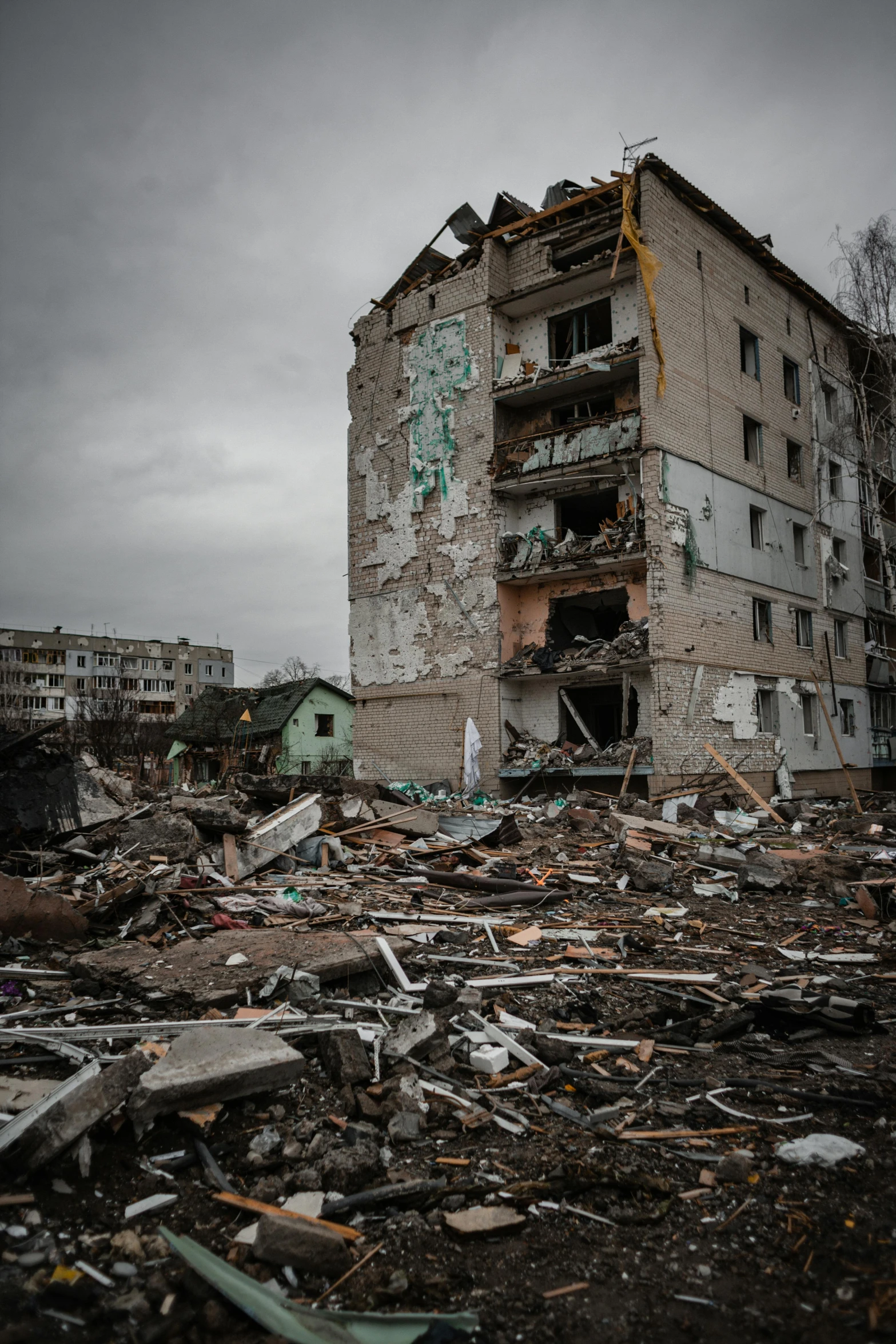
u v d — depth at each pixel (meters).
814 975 6.55
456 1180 3.42
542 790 19.80
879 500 30.03
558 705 20.11
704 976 6.28
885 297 22.83
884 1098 4.19
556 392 20.17
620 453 18.55
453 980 5.96
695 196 19.92
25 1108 3.65
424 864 10.25
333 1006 5.21
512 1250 3.02
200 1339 2.56
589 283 19.56
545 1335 2.59
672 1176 3.49
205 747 34.75
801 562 24.23
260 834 9.27
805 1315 2.65
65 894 7.60
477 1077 4.38
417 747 21.53
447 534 21.31
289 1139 3.68
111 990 5.37
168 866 8.50
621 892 9.55
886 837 14.45
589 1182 3.38
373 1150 3.54
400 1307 2.74
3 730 9.69
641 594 19.03
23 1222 3.05
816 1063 4.65
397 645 22.14
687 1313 2.69
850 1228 3.10
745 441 22.12
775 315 23.44
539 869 10.30
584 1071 4.55
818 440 25.19
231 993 5.04
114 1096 3.61
